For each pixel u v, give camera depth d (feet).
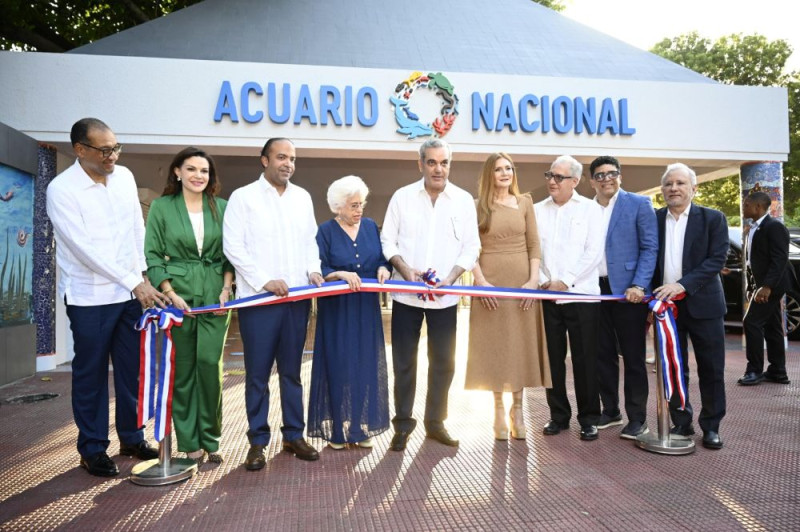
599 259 11.98
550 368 12.36
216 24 25.91
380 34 26.84
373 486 9.34
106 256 9.89
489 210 11.93
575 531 7.65
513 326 11.67
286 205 10.74
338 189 11.11
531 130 24.14
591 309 11.93
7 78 21.21
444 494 8.98
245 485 9.44
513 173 12.11
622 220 12.16
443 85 23.49
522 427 12.02
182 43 24.34
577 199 12.26
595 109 24.59
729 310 29.50
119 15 46.11
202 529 7.82
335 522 8.00
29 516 8.32
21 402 16.26
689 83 25.46
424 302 11.36
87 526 7.97
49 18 44.21
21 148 20.06
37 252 21.65
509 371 11.56
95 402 10.23
